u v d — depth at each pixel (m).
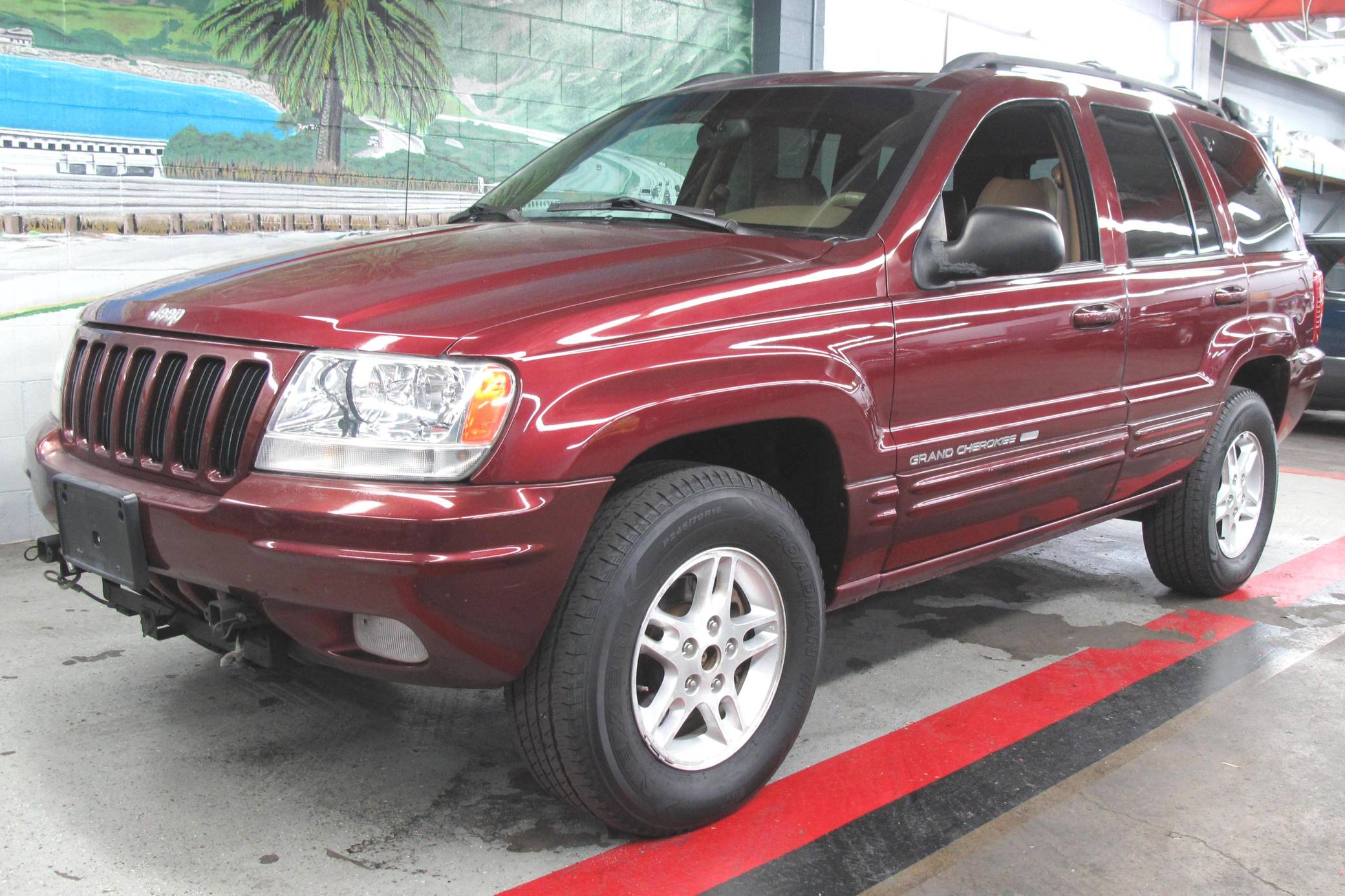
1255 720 2.95
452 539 1.88
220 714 2.87
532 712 2.09
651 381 2.08
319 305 2.12
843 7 7.59
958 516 2.78
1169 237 3.48
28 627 3.47
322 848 2.24
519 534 1.93
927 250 2.61
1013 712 2.98
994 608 3.89
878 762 2.67
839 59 7.63
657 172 3.07
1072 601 3.99
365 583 1.89
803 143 2.89
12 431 4.38
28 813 2.35
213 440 2.07
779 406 2.26
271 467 1.97
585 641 2.04
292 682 3.09
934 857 2.24
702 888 2.12
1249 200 4.02
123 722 2.81
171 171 4.73
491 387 1.93
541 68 6.07
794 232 2.65
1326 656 3.45
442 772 2.58
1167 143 3.61
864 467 2.47
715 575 2.27
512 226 2.83
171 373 2.21
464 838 2.29
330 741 2.73
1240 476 3.98
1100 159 3.23
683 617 2.26
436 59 5.60
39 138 4.34
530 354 1.97
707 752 2.33
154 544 2.12
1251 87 14.04
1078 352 3.01
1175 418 3.46
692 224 2.74
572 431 1.97
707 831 2.34
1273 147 13.27
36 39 4.29
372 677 2.12
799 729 2.48
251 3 4.87
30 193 4.33
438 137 5.68
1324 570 4.45
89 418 2.38
